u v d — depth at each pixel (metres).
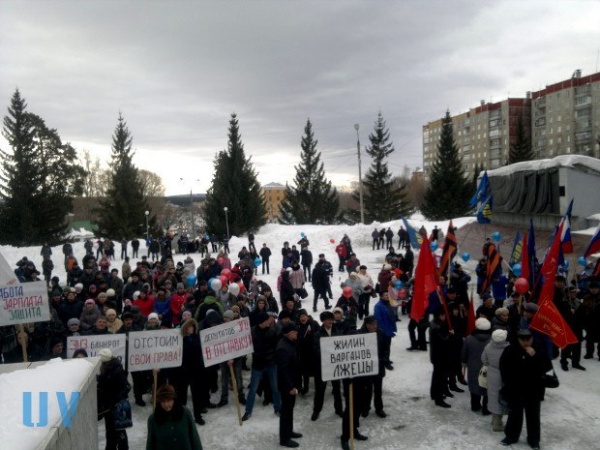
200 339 8.23
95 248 34.50
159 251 33.78
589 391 9.20
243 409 8.91
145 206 56.19
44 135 59.44
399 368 10.75
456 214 57.38
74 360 6.02
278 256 32.28
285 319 7.89
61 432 4.22
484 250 16.33
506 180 28.03
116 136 57.34
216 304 10.26
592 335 10.88
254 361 8.48
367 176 62.28
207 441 7.70
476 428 7.90
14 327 9.77
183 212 99.44
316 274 16.33
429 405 8.85
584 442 7.33
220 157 51.34
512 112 97.69
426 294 9.52
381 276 14.87
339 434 7.88
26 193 50.81
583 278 12.96
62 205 54.50
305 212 60.75
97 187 83.50
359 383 7.64
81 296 13.60
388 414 8.52
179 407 5.46
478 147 106.69
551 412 8.36
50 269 22.69
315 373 8.31
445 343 8.65
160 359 8.23
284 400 7.46
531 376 7.10
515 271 14.75
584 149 85.69
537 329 8.95
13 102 51.53
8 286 8.42
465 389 9.60
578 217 21.27
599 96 83.19
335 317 9.42
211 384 9.87
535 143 96.62
